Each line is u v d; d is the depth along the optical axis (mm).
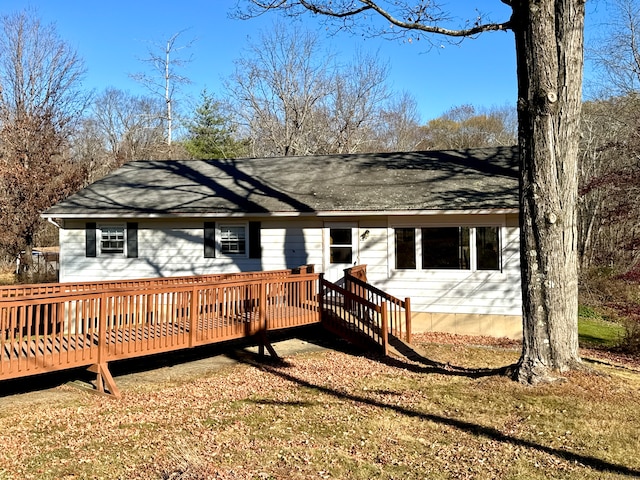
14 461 5820
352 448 6211
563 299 8258
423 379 9211
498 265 13164
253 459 5883
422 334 13430
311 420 7207
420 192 14039
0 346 7207
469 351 11539
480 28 8820
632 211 15547
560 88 8055
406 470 5594
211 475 5398
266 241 14781
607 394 7695
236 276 12156
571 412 7141
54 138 26594
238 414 7488
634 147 17984
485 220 13180
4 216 23531
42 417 7336
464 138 48781
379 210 13266
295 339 13023
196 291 9445
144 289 8805
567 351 8344
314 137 35438
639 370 9852
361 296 12656
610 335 15023
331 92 35188
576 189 8336
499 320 13156
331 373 9789
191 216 14469
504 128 48250
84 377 9359
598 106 26203
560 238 8211
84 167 25906
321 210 13617
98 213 14891
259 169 18109
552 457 5852
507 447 6148
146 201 15555
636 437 6363
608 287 18906
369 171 16453
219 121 40188
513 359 10758
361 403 7930
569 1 7973
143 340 8789
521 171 8375
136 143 43188
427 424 6969
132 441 6445
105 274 15609
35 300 7539
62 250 15750
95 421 7191
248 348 11922
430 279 13641
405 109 45344
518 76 8328
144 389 8781
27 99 27578
